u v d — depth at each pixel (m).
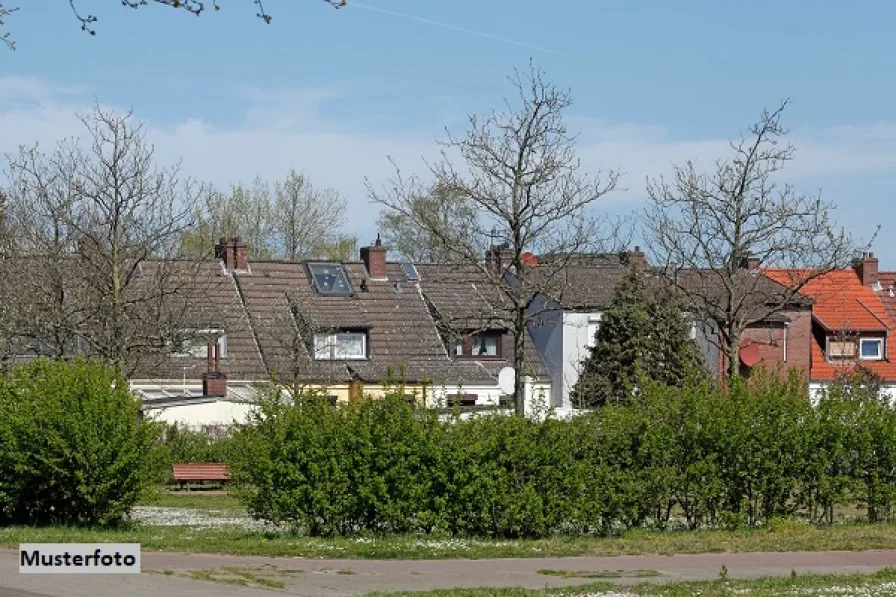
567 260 32.19
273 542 17.50
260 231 80.50
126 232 35.81
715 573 15.29
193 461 38.12
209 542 17.48
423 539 18.11
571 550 17.05
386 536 18.45
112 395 20.69
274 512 18.81
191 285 39.47
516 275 31.80
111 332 33.84
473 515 18.69
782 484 20.28
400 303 53.03
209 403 42.88
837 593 13.73
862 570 15.68
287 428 19.12
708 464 19.80
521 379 30.31
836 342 54.31
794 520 20.20
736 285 34.75
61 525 20.33
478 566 15.66
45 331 34.94
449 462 18.75
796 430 20.44
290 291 51.94
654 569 15.56
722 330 35.59
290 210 81.19
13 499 20.22
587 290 51.34
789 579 14.65
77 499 20.22
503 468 18.81
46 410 20.08
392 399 19.33
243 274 52.00
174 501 31.06
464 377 50.19
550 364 54.41
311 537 18.47
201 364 47.62
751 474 20.16
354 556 16.39
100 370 21.36
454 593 13.30
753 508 20.33
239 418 43.12
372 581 14.30
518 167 30.84
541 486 18.98
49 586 13.31
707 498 19.88
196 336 36.09
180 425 41.97
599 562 16.11
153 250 37.50
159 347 34.69
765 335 52.31
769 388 21.77
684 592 13.65
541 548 17.19
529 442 19.02
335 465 18.66
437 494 18.84
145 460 20.62
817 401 21.80
